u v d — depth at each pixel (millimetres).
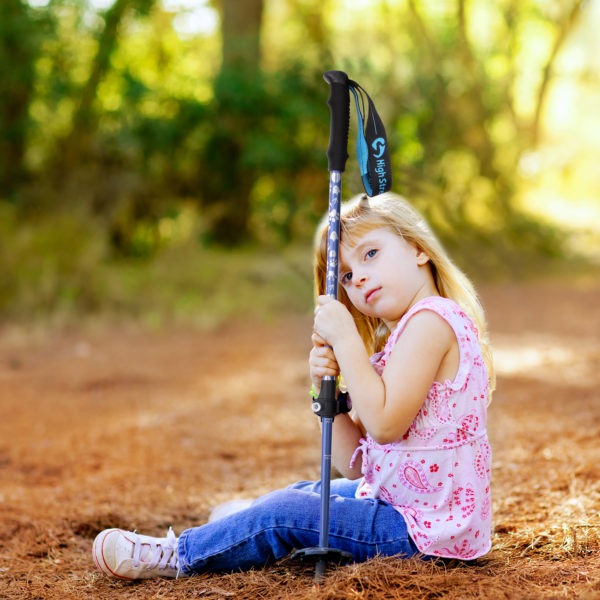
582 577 2896
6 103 14383
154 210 15297
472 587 2783
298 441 5809
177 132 15383
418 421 2947
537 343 9602
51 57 14750
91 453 5578
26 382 7980
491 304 13406
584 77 27531
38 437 6031
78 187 14336
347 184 8789
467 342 2926
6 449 5715
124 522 4137
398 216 3061
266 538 3049
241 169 16172
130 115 15414
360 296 3051
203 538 3143
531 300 13805
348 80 3158
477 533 2957
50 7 14258
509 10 21734
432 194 16719
